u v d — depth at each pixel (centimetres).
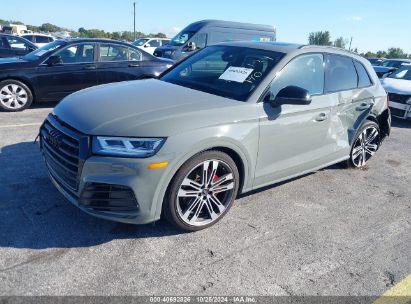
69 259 279
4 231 304
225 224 347
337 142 450
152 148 277
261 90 347
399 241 346
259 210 381
